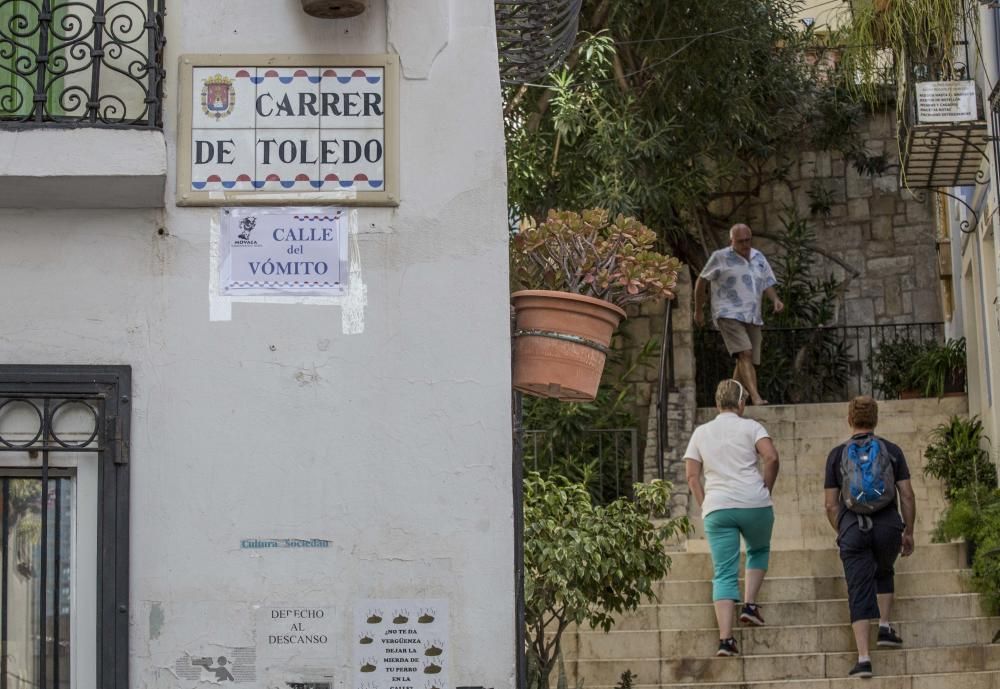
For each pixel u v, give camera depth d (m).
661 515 12.25
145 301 6.83
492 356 6.86
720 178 20.91
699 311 17.12
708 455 12.28
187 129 6.89
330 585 6.72
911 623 12.34
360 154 6.93
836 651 12.25
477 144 6.99
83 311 6.81
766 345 21.22
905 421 16.75
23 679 6.68
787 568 13.41
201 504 6.73
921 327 21.48
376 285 6.89
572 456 16.42
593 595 10.41
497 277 6.91
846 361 21.22
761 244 22.34
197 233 6.87
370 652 6.68
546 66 8.49
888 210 22.06
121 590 6.65
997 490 13.62
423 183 6.95
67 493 6.77
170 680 6.64
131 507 6.72
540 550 10.07
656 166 18.73
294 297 6.86
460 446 6.81
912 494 12.11
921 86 12.58
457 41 7.04
